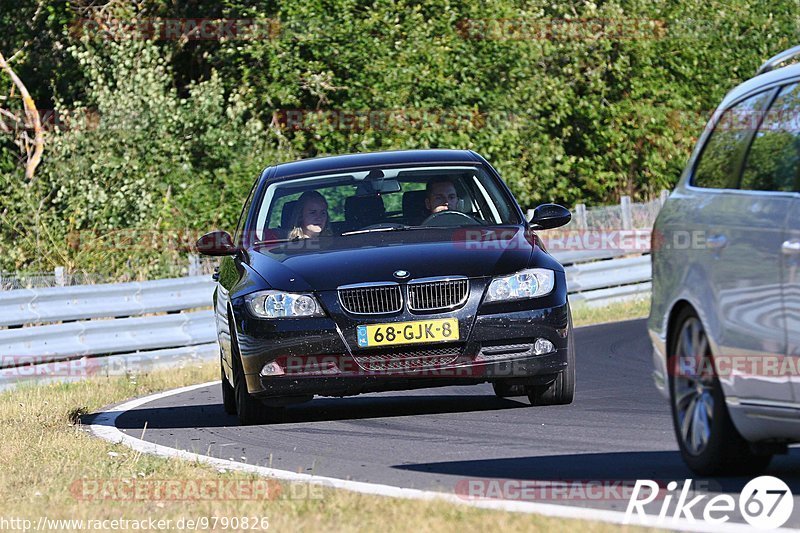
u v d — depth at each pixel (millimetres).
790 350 19125
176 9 93750
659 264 23891
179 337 57156
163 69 88750
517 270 31609
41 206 78312
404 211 34469
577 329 61469
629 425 29094
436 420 31766
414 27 96625
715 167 23062
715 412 21484
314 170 36031
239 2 94062
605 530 17203
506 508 19500
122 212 81062
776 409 19750
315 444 28906
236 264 34250
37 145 86000
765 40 120688
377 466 25156
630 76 114000
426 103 94938
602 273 74188
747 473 21938
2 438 32125
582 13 111312
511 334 31109
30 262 75438
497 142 97000
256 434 31406
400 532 17922
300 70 93125
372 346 30719
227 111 86438
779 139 21141
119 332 54500
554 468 23641
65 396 43312
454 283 31047
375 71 93062
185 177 84250
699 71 117250
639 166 117625
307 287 31297
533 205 110625
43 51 96188
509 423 30344
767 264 19750
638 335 55656
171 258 78562
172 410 38719
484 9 100375
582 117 112375
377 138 92688
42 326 51688
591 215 75500
